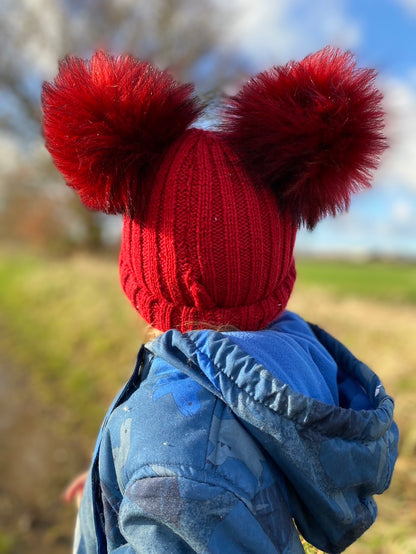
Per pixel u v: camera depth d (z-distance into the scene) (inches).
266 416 30.6
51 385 199.5
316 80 35.8
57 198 700.7
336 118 34.7
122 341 228.4
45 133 37.7
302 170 35.3
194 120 39.0
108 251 731.4
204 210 36.2
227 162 36.9
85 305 308.5
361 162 36.6
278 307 40.3
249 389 31.3
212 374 32.4
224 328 37.1
